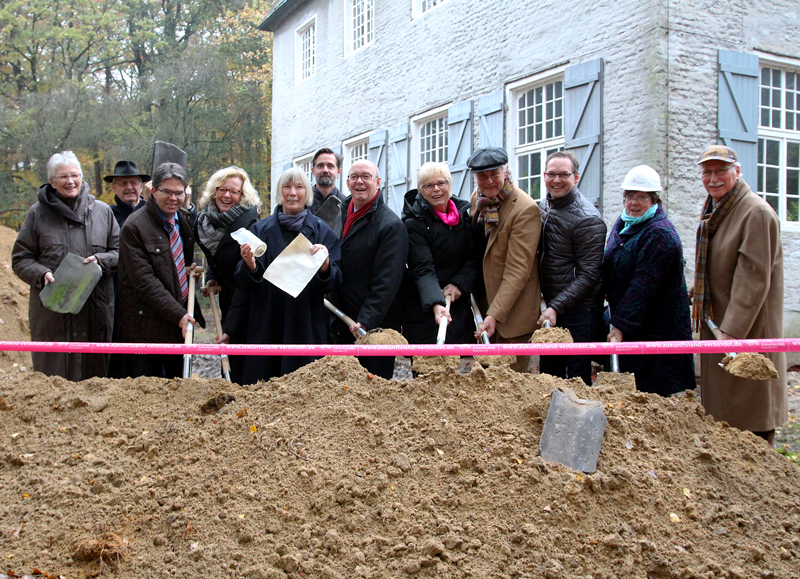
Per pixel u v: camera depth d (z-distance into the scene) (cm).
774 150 762
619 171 711
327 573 213
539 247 420
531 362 625
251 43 2812
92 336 457
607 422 280
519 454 265
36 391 323
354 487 249
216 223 425
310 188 408
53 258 454
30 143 2317
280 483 253
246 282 384
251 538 229
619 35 710
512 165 896
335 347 315
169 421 301
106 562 220
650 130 670
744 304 362
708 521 247
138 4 3078
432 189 416
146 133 2373
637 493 251
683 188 675
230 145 2536
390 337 354
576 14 771
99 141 2375
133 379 342
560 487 248
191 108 2452
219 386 330
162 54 2962
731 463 280
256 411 298
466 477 254
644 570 222
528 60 850
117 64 3017
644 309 374
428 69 1071
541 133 855
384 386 306
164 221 415
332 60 1396
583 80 751
